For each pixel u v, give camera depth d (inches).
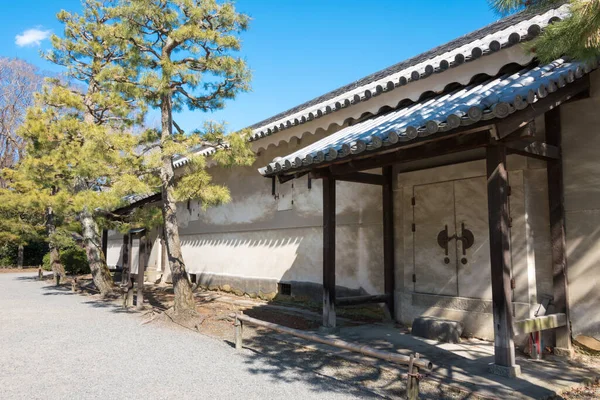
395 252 298.4
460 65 236.5
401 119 219.8
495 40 210.8
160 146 302.2
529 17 245.3
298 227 398.0
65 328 299.6
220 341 256.8
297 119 340.5
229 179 498.9
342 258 352.2
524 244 221.0
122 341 258.2
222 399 161.0
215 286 501.4
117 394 167.0
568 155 216.5
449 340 237.9
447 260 262.7
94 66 474.0
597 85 207.5
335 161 218.7
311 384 177.0
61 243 653.3
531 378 173.3
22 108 1096.2
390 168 302.7
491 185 179.2
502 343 176.2
